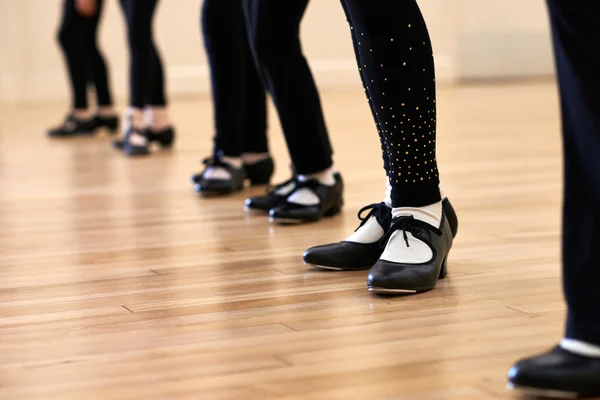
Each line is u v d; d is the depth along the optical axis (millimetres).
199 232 2121
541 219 2150
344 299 1465
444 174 2984
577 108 988
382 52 1437
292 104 2123
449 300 1435
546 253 1769
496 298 1439
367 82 1490
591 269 999
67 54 4711
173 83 7316
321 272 1669
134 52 3834
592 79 968
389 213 1658
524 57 8242
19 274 1732
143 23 3814
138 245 1989
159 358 1188
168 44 7281
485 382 1063
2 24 6887
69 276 1703
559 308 1370
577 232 1008
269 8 2010
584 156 995
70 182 3068
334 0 7605
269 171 2822
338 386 1062
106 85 4812
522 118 5004
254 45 2074
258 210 2371
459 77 8008
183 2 7270
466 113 5348
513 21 8125
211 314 1400
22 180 3141
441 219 1539
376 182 2863
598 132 977
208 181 2664
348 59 7703
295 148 2178
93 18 4637
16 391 1082
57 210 2506
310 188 2205
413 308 1395
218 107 2662
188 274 1689
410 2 1440
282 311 1403
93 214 2424
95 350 1232
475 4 7984
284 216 2170
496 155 3475
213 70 2629
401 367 1123
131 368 1151
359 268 1676
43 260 1858
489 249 1818
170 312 1420
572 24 967
